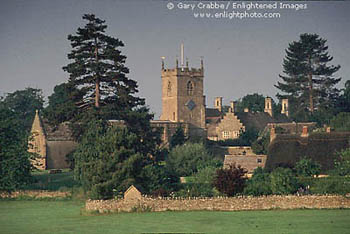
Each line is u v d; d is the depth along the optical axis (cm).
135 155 17500
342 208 15638
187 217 15050
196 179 19688
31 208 17175
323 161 19812
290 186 16500
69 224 14662
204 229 13712
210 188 17250
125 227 14062
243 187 16500
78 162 19288
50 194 18700
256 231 13475
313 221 14262
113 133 18338
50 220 15250
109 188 16812
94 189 16712
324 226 13750
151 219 14888
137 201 15888
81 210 16200
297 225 13900
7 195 18938
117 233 13488
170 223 14375
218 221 14500
